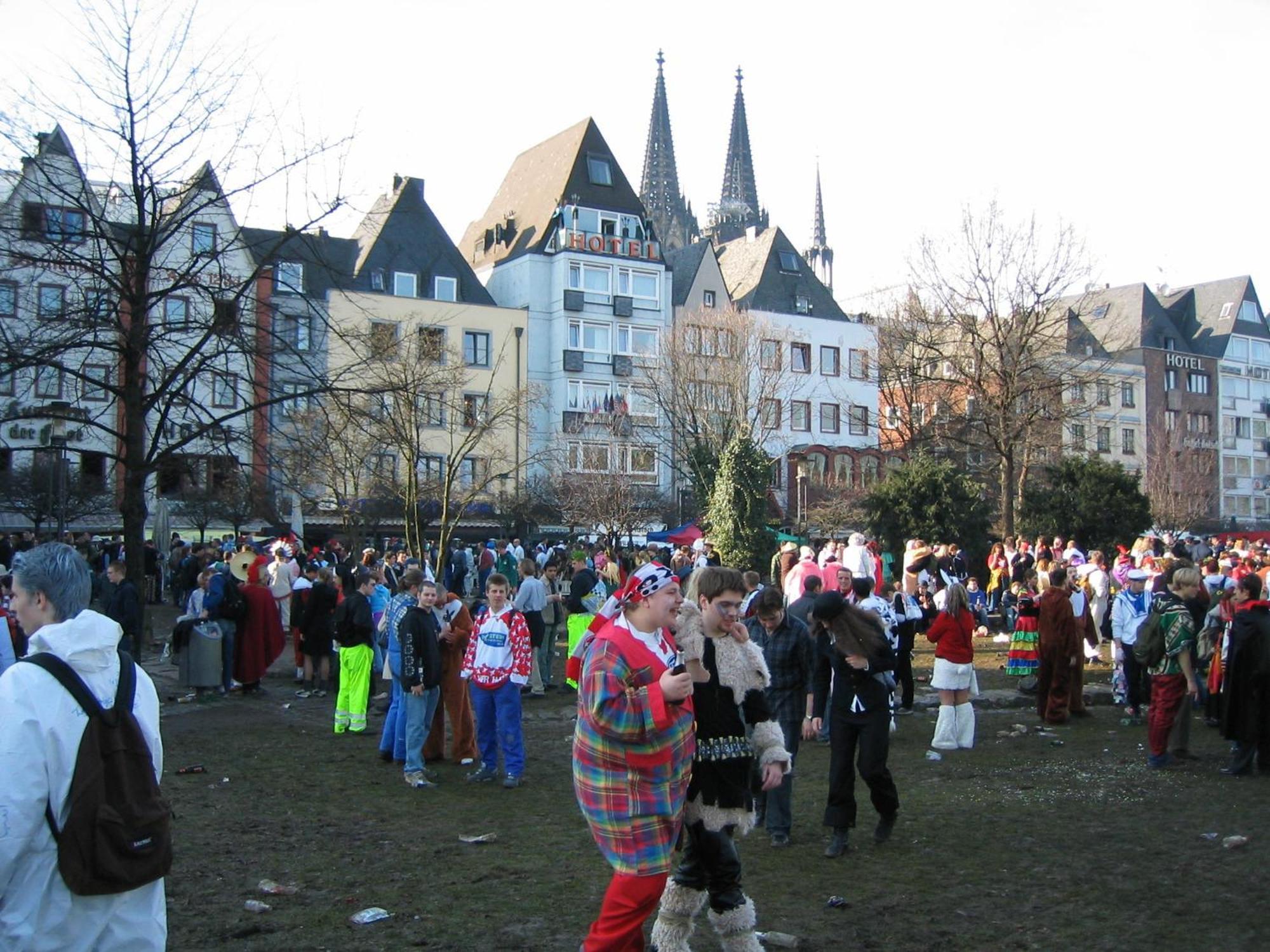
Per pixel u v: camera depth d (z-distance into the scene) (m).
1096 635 20.50
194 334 17.28
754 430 53.25
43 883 3.62
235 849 8.25
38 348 15.02
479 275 69.38
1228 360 98.50
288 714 15.58
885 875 7.46
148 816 3.79
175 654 17.20
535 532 51.19
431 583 10.86
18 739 3.57
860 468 68.56
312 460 21.11
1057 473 35.53
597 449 50.88
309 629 17.52
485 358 60.72
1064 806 9.60
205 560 23.83
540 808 9.69
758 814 9.01
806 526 50.97
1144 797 10.00
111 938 3.74
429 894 7.11
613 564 25.39
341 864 7.82
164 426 16.81
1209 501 77.94
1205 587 14.97
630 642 5.11
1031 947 6.06
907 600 15.49
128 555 15.36
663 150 150.50
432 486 36.25
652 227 68.69
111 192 17.56
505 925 6.48
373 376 23.12
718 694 5.68
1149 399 91.56
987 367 37.59
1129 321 94.00
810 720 8.19
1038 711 14.66
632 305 65.88
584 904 6.87
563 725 14.52
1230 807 9.57
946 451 48.12
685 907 5.60
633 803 4.97
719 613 5.77
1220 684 14.45
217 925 6.50
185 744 13.09
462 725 12.07
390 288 59.81
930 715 15.12
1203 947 6.05
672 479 59.31
